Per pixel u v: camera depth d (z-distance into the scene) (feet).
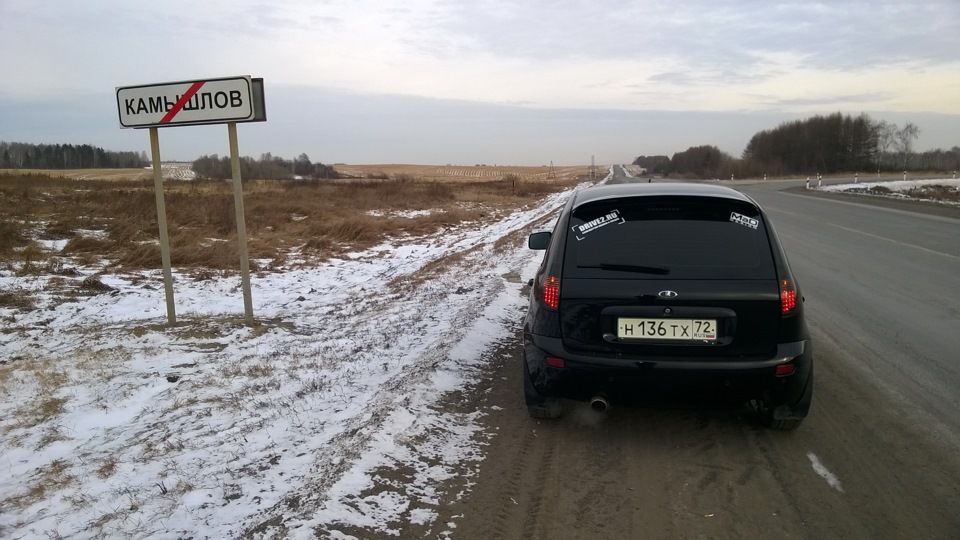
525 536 9.82
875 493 11.07
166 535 9.73
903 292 28.35
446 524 10.11
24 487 11.51
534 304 13.48
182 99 21.94
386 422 13.52
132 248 41.70
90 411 15.06
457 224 68.85
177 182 126.31
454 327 21.57
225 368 17.90
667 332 12.11
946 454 12.55
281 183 133.69
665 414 14.82
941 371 17.60
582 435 13.65
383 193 107.55
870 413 14.66
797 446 13.01
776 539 9.73
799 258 38.27
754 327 11.96
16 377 17.29
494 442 13.24
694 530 10.00
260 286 32.94
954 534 9.77
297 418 14.12
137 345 20.56
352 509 10.36
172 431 13.61
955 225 57.11
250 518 10.11
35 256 37.04
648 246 12.62
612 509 10.64
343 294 30.60
